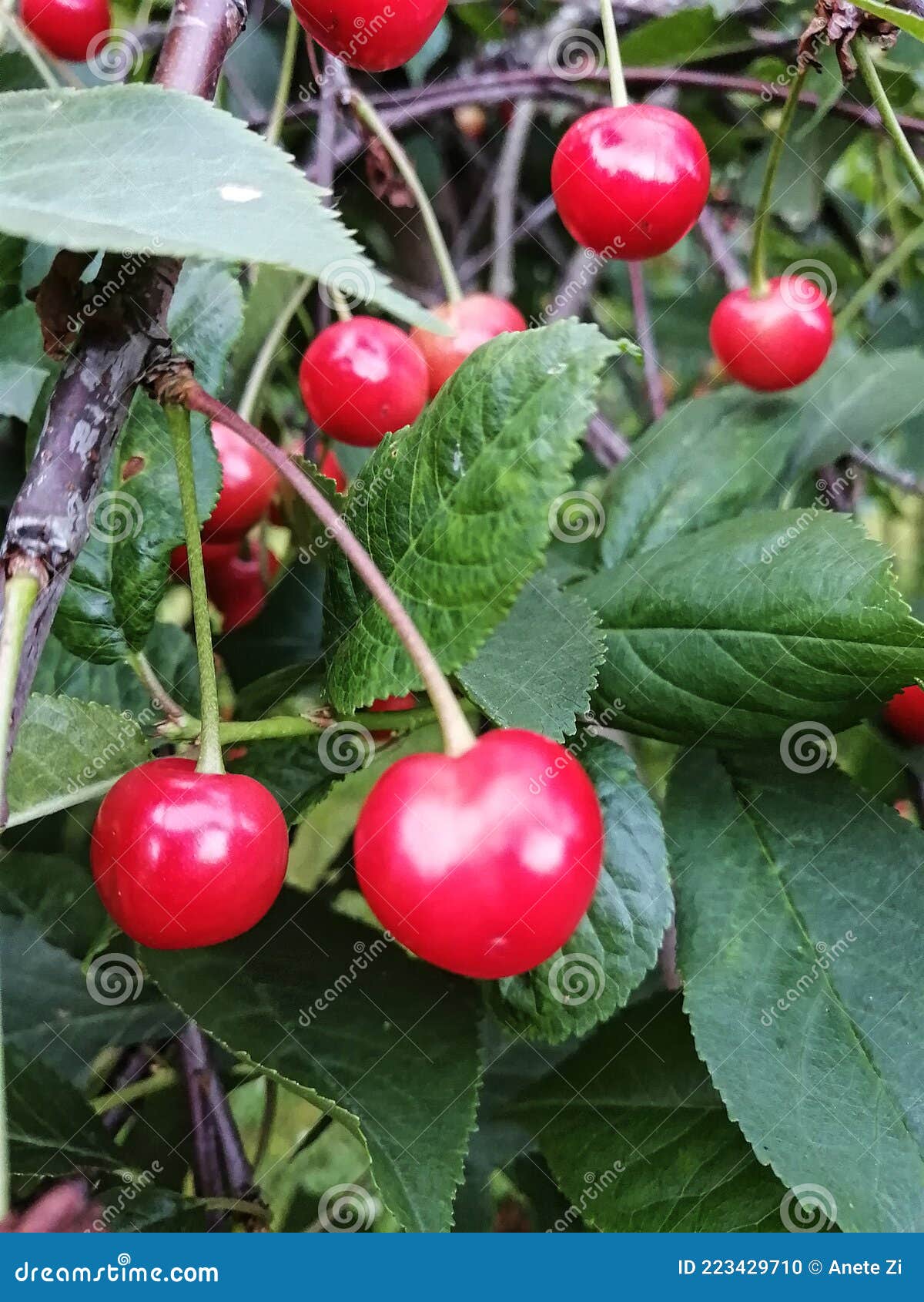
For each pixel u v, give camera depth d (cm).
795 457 17
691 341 30
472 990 13
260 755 14
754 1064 12
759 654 13
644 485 17
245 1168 15
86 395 9
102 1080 16
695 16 21
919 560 28
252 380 17
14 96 8
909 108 22
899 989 13
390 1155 12
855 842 14
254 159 7
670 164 14
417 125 25
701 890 14
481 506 10
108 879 10
